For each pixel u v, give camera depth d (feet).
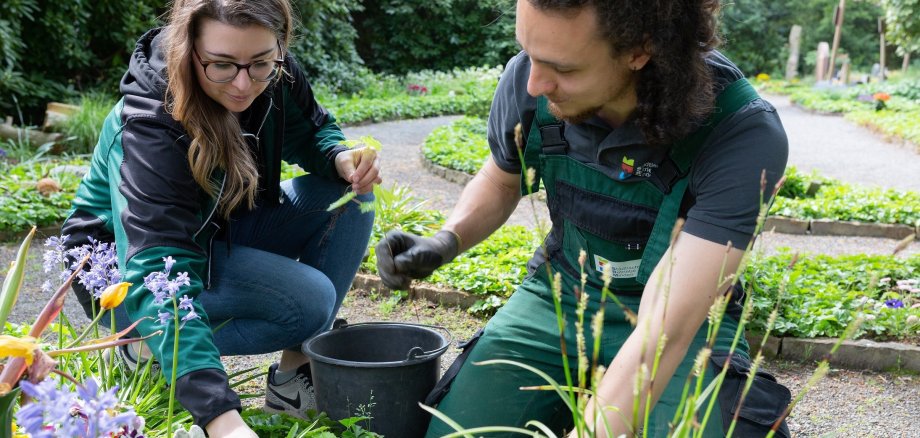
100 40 36.55
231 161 7.60
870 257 17.17
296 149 9.41
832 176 32.78
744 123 6.68
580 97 6.24
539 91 6.24
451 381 8.13
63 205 19.17
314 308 8.52
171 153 7.27
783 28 110.73
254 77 7.30
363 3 70.85
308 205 9.30
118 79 35.86
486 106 50.83
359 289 14.85
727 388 7.05
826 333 12.92
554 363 8.00
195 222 7.37
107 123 7.99
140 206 7.09
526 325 8.11
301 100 9.08
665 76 6.11
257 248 9.36
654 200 7.12
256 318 8.52
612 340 7.88
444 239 7.97
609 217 7.37
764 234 22.34
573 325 7.93
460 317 13.97
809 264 16.57
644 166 6.97
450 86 59.41
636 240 7.40
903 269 16.38
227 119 7.54
